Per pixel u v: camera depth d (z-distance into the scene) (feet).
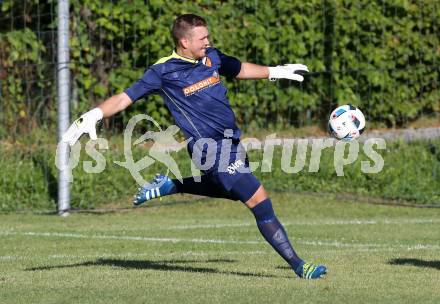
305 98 207.41
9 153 189.26
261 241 130.00
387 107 210.18
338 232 141.79
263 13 204.85
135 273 93.45
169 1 199.62
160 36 198.59
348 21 207.41
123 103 85.40
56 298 77.25
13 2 200.34
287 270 97.04
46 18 202.59
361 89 209.46
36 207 178.50
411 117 212.43
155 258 109.60
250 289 81.20
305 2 206.59
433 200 184.44
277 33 205.46
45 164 183.83
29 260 107.76
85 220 163.94
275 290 80.48
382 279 88.07
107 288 82.53
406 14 210.59
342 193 187.83
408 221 159.63
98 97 200.54
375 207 179.63
